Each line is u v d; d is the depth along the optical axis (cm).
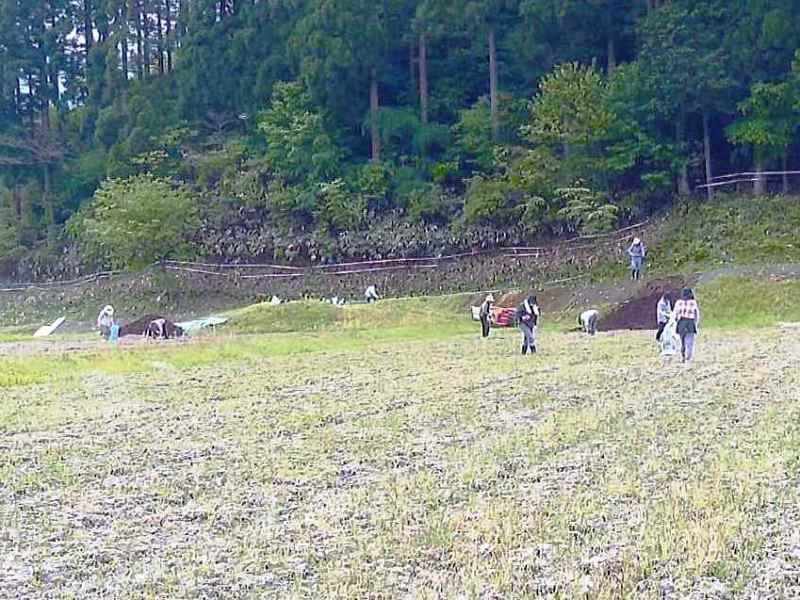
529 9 4962
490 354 2375
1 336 3984
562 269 4384
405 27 5494
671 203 4631
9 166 6569
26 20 7125
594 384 1719
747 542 773
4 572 750
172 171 5697
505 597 670
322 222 5197
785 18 4241
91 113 6675
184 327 3625
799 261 3706
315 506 922
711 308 3275
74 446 1253
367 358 2381
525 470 1047
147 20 6956
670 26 4459
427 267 4847
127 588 710
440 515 876
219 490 996
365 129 5456
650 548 763
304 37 5388
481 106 5191
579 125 4569
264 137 5650
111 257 5497
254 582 716
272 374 2062
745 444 1138
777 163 4591
